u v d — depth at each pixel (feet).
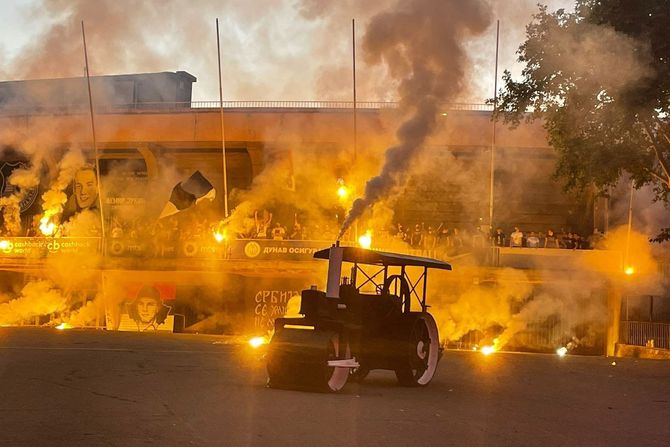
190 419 30.96
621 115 91.97
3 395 35.45
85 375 44.50
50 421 29.25
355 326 43.93
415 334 48.14
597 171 99.19
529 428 33.17
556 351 134.51
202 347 74.74
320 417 33.01
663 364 77.46
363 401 38.88
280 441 27.53
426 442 28.84
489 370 62.34
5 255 143.84
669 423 36.99
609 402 44.14
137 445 25.70
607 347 133.69
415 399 40.98
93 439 26.30
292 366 41.68
